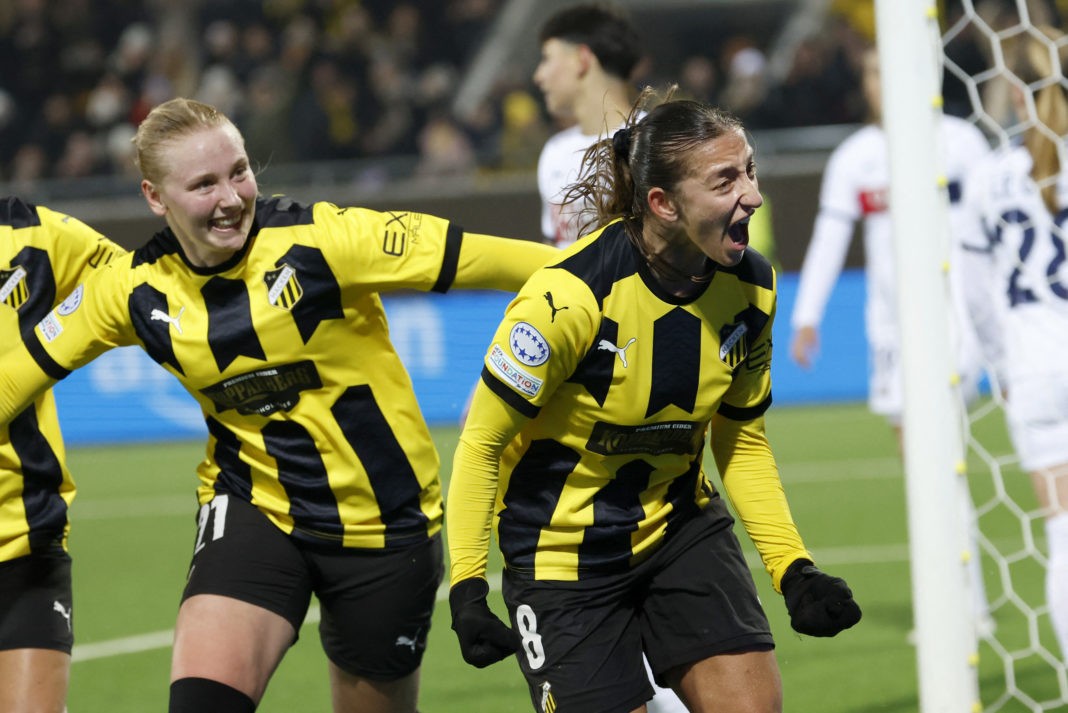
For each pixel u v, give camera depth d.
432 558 12.46
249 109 53.12
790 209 46.06
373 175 49.38
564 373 10.60
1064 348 15.77
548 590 11.21
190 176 10.95
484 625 10.25
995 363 17.25
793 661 19.55
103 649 21.45
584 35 16.08
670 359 10.69
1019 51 16.34
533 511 11.25
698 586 11.22
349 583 12.22
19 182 54.56
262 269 11.49
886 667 19.06
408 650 12.55
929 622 11.44
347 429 11.84
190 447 43.72
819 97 53.09
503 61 66.44
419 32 61.72
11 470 12.58
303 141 53.00
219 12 62.38
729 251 10.21
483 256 11.73
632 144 10.48
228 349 11.58
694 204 10.05
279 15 61.50
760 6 71.25
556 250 12.01
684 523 11.52
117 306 11.79
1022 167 16.05
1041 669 18.67
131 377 45.16
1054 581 15.55
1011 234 16.12
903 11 11.42
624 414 10.77
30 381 11.94
